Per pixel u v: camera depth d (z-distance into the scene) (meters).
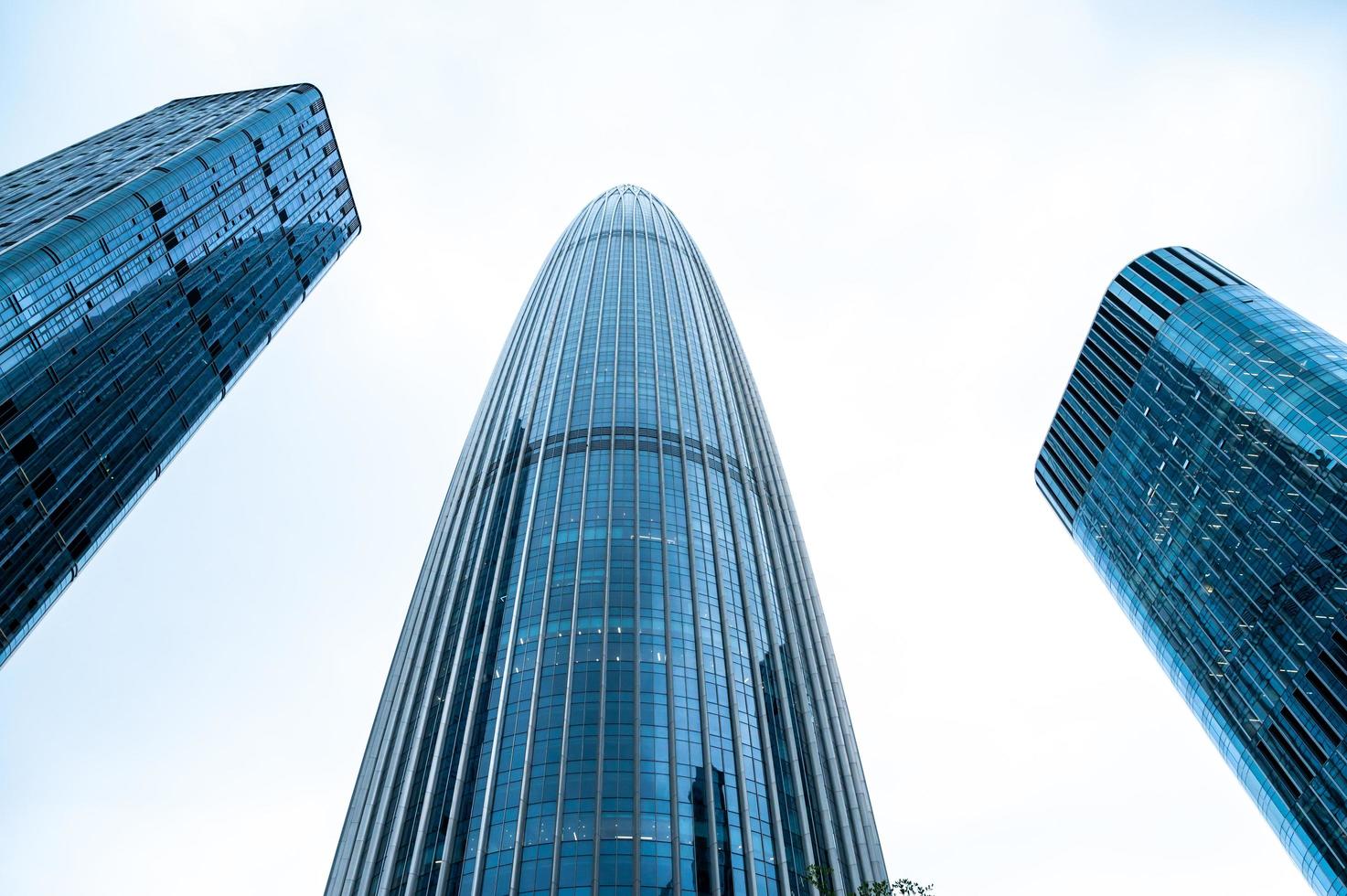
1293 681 127.56
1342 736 118.50
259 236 170.75
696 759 88.62
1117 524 172.50
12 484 112.81
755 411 168.75
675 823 82.00
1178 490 154.88
